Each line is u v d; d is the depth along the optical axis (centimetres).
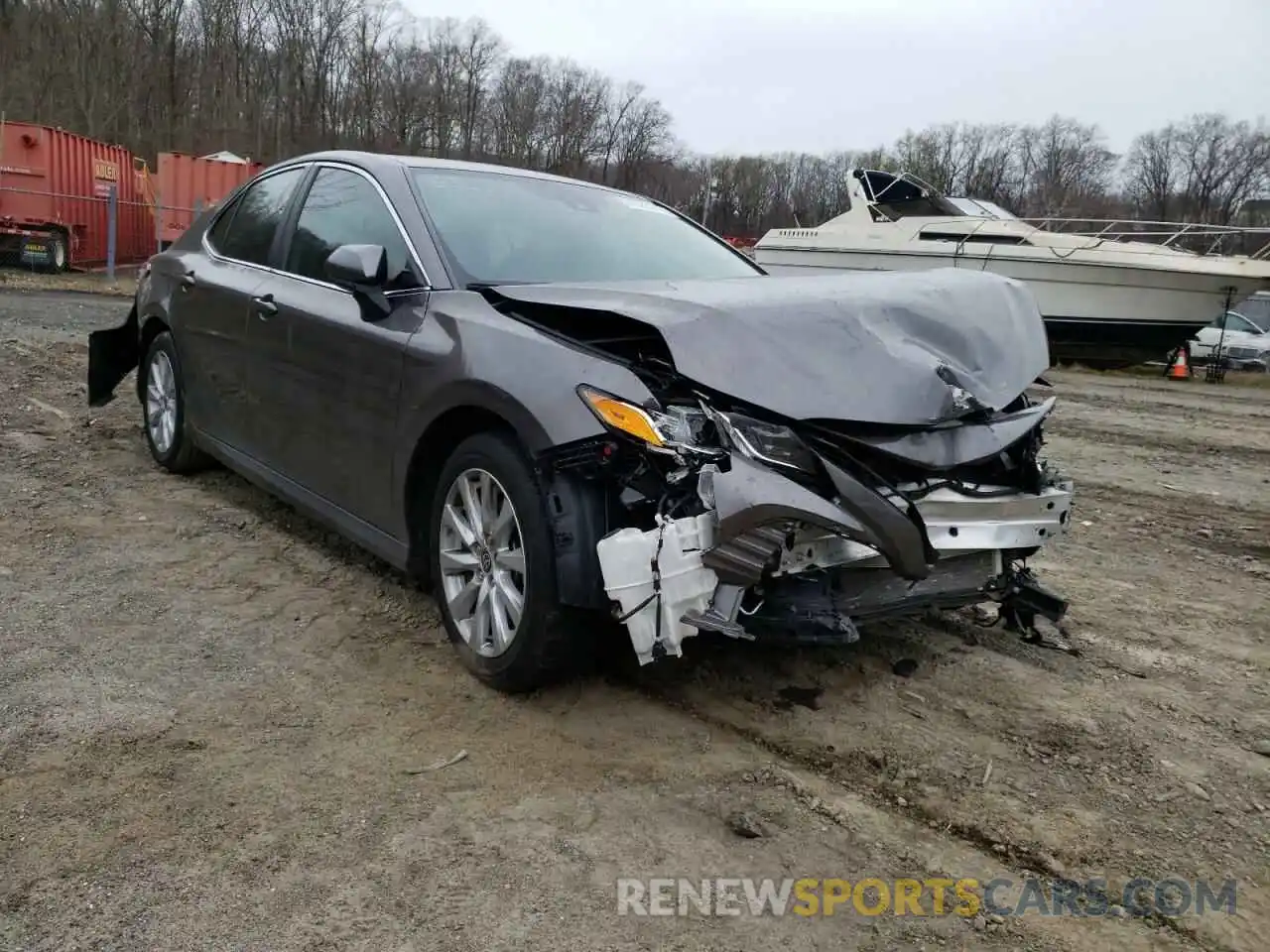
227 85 5941
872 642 374
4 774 251
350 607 375
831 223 2014
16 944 196
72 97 5144
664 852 239
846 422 274
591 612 289
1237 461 856
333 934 205
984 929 220
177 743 272
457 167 407
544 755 279
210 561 412
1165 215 7881
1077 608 433
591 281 361
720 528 256
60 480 506
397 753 276
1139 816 268
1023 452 316
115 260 2022
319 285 395
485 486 307
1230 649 394
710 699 318
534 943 206
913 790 273
